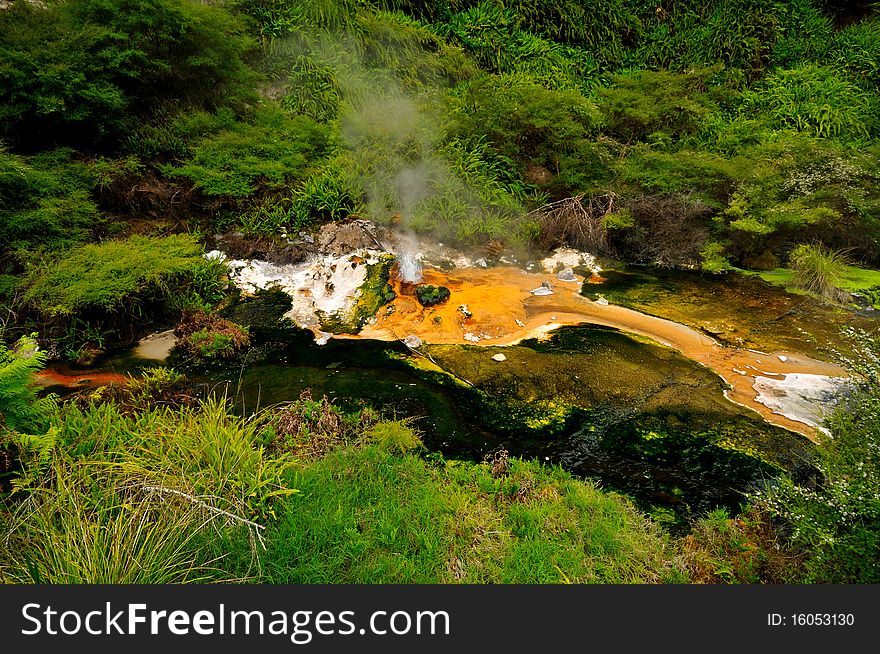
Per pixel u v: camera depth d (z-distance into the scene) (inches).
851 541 84.7
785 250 257.6
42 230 197.6
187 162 243.0
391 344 184.1
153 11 235.9
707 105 329.7
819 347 183.3
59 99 208.4
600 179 279.3
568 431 142.6
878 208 246.8
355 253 230.7
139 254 197.9
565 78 384.8
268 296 211.9
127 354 177.2
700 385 161.5
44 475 109.1
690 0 454.6
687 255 253.6
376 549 102.5
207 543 97.6
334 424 136.6
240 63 281.9
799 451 133.4
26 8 233.9
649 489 122.4
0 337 162.4
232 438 116.0
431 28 386.9
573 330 193.5
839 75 402.6
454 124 287.9
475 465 128.2
